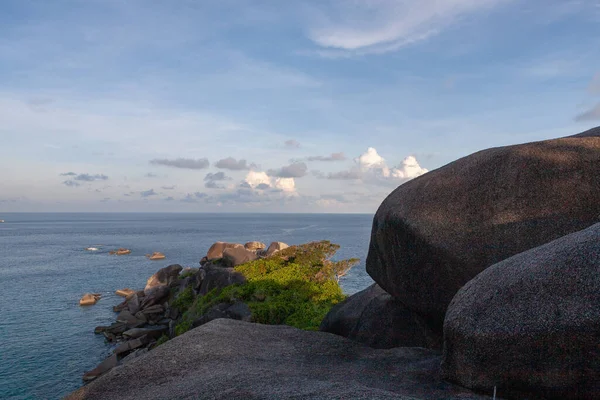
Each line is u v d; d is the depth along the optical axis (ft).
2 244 373.61
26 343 93.25
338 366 21.99
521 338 16.22
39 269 208.44
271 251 95.04
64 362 82.23
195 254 280.31
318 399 14.85
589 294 15.46
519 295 17.06
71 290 153.79
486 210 24.31
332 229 651.66
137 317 99.25
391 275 29.04
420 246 25.84
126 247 336.29
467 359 17.63
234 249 90.84
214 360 21.27
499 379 16.84
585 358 15.16
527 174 24.00
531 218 23.07
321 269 74.79
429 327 29.22
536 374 16.08
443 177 27.09
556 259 17.19
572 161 23.45
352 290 131.13
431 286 25.94
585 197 22.50
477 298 18.42
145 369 20.38
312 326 51.26
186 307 91.76
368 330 32.50
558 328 15.52
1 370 78.54
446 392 17.70
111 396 18.21
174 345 23.21
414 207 26.71
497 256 23.18
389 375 20.35
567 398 15.64
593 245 16.75
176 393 17.04
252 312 56.95
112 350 87.76
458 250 24.22
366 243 351.05
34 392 69.72
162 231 611.88
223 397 15.75
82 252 296.71
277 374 18.44
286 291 65.87
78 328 104.53
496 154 25.98
